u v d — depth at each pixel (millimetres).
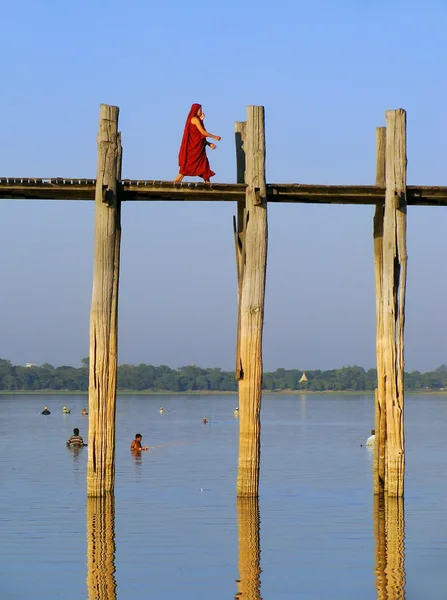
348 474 30594
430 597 14070
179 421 81625
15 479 28938
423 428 65875
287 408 127375
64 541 18219
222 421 81500
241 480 22578
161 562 16438
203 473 31047
